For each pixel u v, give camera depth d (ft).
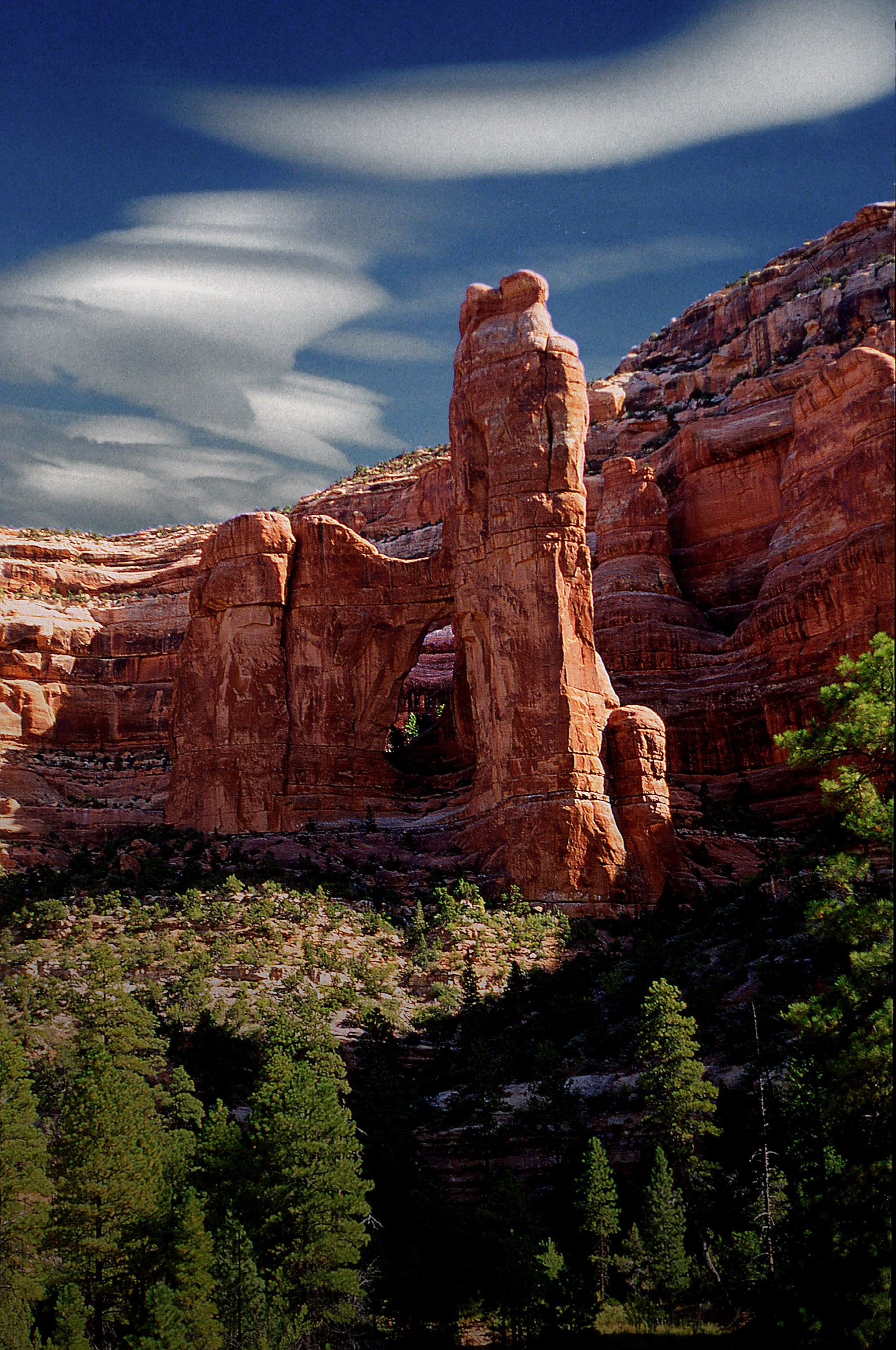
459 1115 147.95
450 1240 128.06
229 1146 122.93
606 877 211.00
